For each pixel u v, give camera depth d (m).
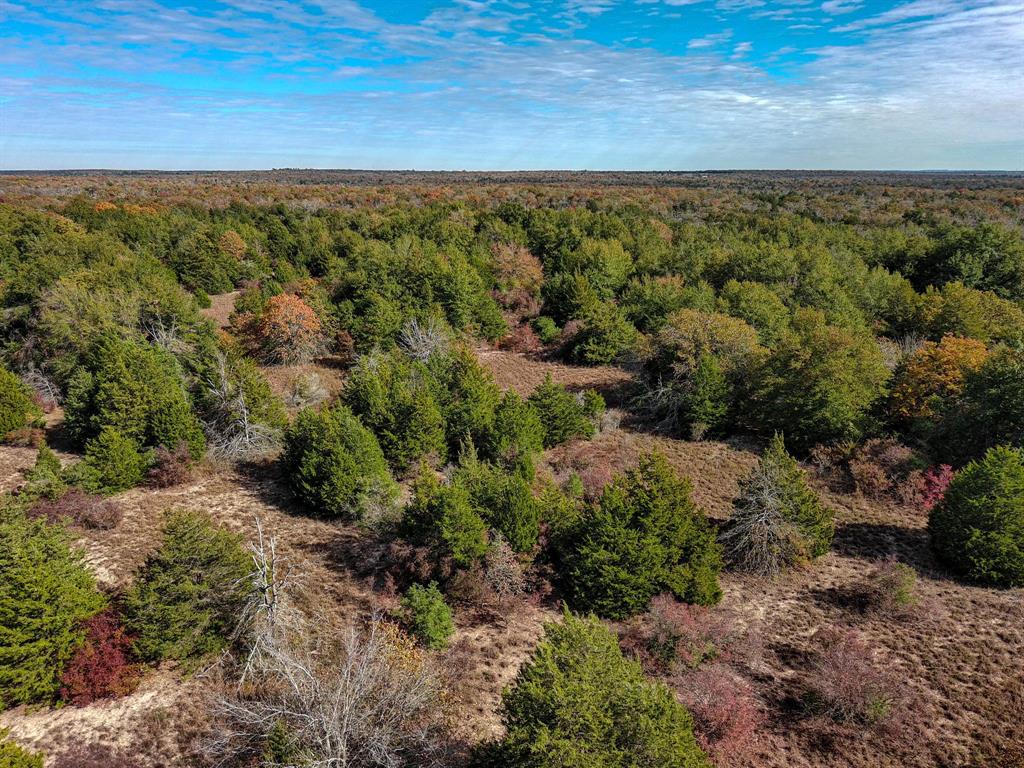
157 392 33.12
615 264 65.62
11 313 44.28
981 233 61.12
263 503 30.30
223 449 33.72
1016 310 47.72
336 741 14.39
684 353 43.00
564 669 13.78
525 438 34.81
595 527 23.73
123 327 41.12
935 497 30.77
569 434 38.81
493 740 17.11
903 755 17.44
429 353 46.16
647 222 86.44
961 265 59.59
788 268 59.38
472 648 21.02
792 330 46.16
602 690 13.32
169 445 32.25
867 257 69.38
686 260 66.69
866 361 37.56
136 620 19.11
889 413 36.97
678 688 19.09
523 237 79.56
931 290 52.41
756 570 25.92
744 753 17.36
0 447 35.31
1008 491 24.72
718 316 45.50
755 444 39.28
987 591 24.73
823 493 33.06
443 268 57.34
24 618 17.41
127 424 31.81
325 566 25.19
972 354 34.91
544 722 13.05
